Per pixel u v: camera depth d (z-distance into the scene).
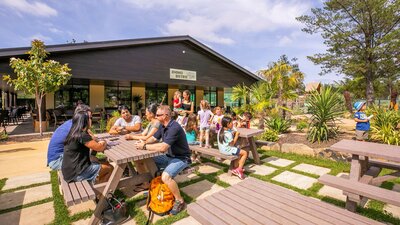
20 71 7.29
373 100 17.31
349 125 9.85
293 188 3.57
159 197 2.79
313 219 1.60
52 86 8.00
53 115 10.53
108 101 15.17
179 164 2.93
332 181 2.63
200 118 4.99
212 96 21.66
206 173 4.35
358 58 17.48
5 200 3.19
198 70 14.24
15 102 25.53
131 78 11.27
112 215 2.59
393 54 15.87
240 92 10.17
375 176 3.13
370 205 2.97
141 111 13.88
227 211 1.74
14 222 2.63
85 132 2.67
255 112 9.36
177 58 13.18
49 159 2.99
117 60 10.77
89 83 14.20
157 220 2.66
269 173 4.35
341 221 1.57
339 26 17.50
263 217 1.64
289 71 14.21
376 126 6.48
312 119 6.32
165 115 2.97
